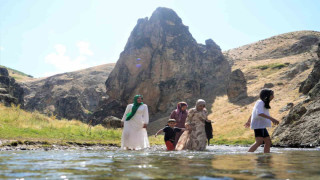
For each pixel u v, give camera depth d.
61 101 83.88
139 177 2.63
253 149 7.18
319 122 13.73
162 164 3.75
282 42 80.12
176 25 60.53
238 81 49.31
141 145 10.56
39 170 3.20
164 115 52.88
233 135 31.02
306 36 79.06
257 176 2.67
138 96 10.70
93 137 14.23
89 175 2.79
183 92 55.75
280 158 4.71
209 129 9.07
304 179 2.50
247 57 75.38
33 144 9.92
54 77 127.69
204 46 66.44
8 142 9.41
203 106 9.01
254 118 7.29
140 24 60.25
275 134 17.14
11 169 3.30
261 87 48.28
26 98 114.50
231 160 4.29
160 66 56.75
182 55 58.03
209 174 2.80
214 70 60.78
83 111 84.19
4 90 38.03
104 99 62.16
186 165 3.58
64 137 12.82
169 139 9.67
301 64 49.25
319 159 4.52
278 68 57.47
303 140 13.55
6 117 14.32
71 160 4.43
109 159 4.56
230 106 45.31
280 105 35.19
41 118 16.28
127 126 10.52
